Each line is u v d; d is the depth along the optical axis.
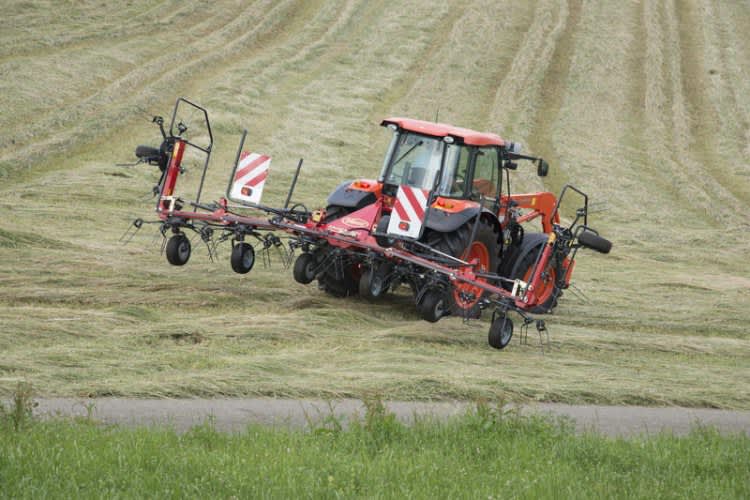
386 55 145.12
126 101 107.00
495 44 154.00
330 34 152.75
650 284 63.38
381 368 36.00
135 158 89.06
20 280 44.78
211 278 49.50
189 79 120.62
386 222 46.09
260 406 30.19
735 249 80.88
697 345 46.81
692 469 26.27
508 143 50.78
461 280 42.62
